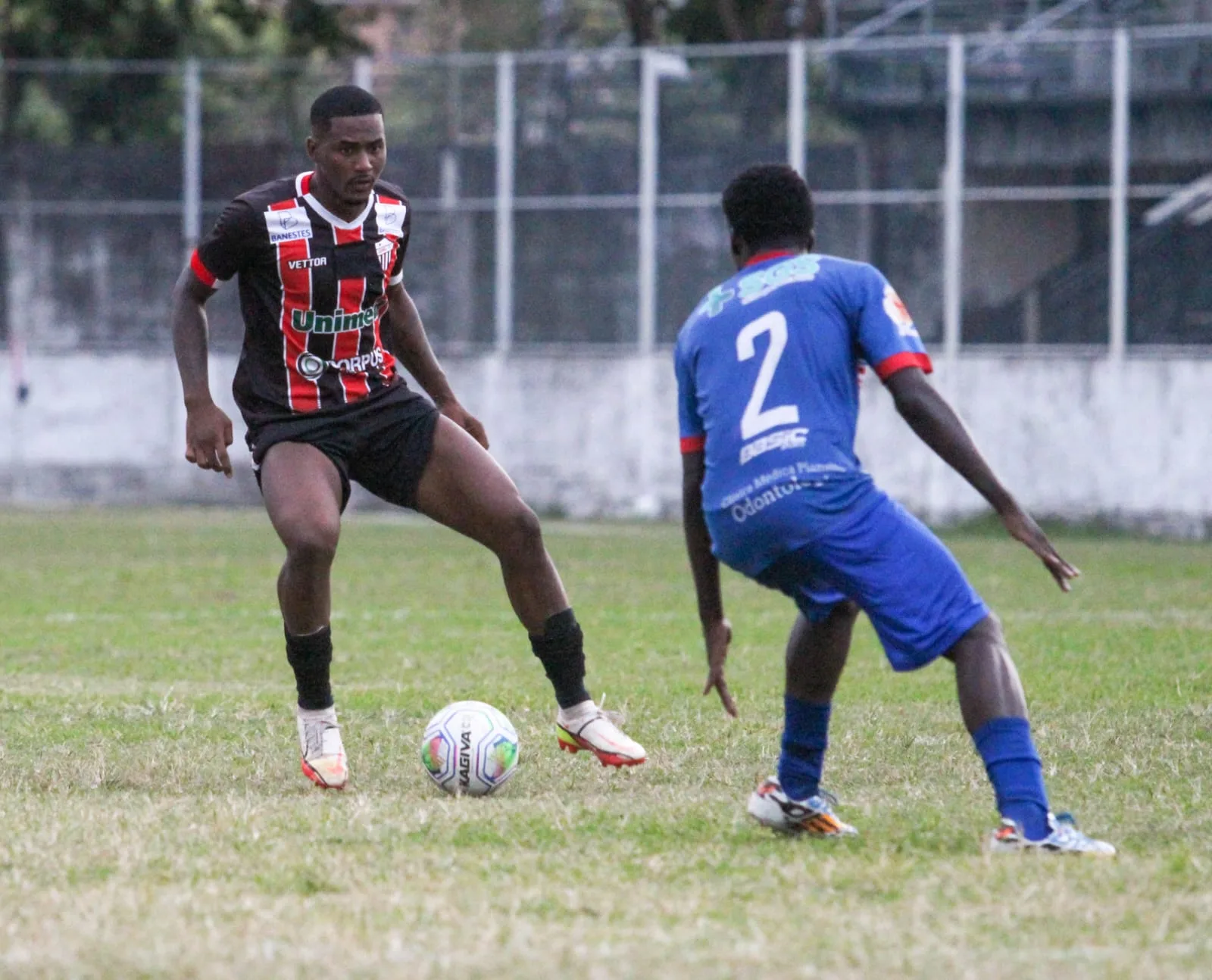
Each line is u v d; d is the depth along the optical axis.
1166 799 22.14
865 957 14.73
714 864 18.34
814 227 20.28
